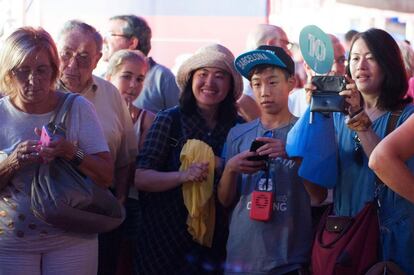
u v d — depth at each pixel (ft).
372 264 16.94
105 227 17.83
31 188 17.39
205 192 19.62
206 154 19.83
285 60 18.81
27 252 17.62
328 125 17.72
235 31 31.32
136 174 20.20
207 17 31.19
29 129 17.72
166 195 20.11
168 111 20.59
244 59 18.79
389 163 14.02
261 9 31.32
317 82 17.21
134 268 20.71
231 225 18.88
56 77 17.80
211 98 20.29
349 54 18.31
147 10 30.73
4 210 17.58
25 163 17.06
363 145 16.99
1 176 17.21
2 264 17.70
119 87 23.03
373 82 17.79
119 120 21.13
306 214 18.54
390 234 17.11
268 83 18.88
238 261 18.58
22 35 17.39
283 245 18.31
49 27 29.71
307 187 18.22
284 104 19.01
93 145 17.97
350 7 33.22
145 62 23.36
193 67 20.30
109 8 30.04
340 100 16.97
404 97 17.98
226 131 20.51
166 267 20.11
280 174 18.49
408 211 17.08
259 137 18.70
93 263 18.28
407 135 14.10
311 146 17.63
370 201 17.29
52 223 17.33
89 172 17.71
